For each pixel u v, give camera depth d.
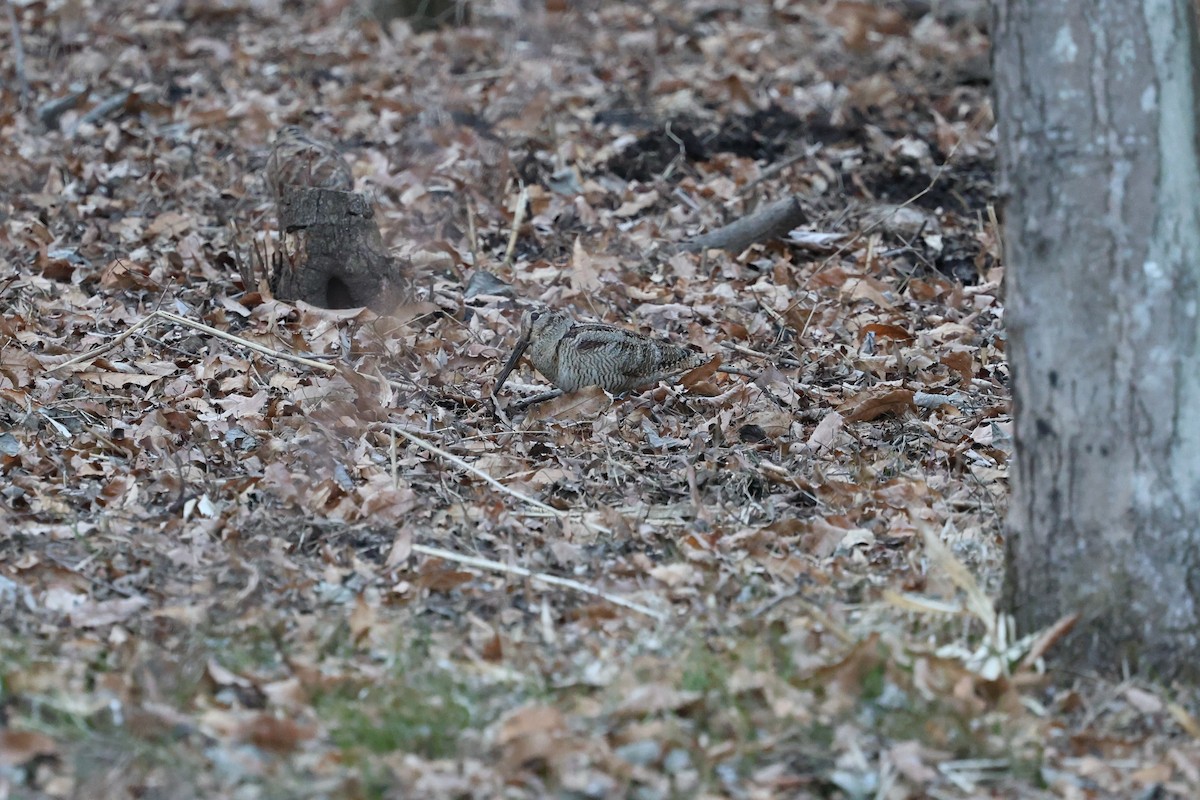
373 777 7.11
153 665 7.93
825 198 18.11
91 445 11.27
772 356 13.95
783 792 7.24
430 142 18.98
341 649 8.48
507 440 11.88
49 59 21.44
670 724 7.53
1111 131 7.66
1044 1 7.70
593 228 17.08
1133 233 7.69
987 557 9.64
